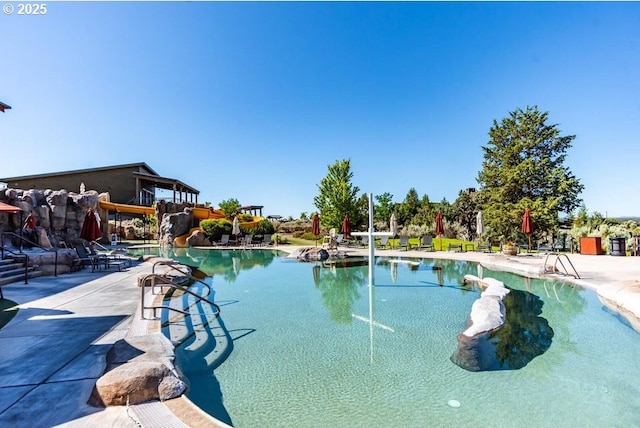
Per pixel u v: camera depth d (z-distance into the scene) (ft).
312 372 13.56
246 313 22.48
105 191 135.95
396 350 15.87
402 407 10.97
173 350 13.25
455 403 11.18
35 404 9.22
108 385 9.28
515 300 25.70
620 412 10.53
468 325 19.56
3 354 12.99
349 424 10.07
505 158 88.99
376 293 28.91
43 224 56.08
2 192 50.67
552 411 10.63
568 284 31.22
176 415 8.82
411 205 147.23
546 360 14.64
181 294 27.76
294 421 10.25
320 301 25.99
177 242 87.35
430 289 30.58
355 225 100.17
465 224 124.26
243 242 87.15
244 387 12.35
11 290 26.48
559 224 81.41
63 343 14.30
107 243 92.63
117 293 25.32
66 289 26.89
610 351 15.64
